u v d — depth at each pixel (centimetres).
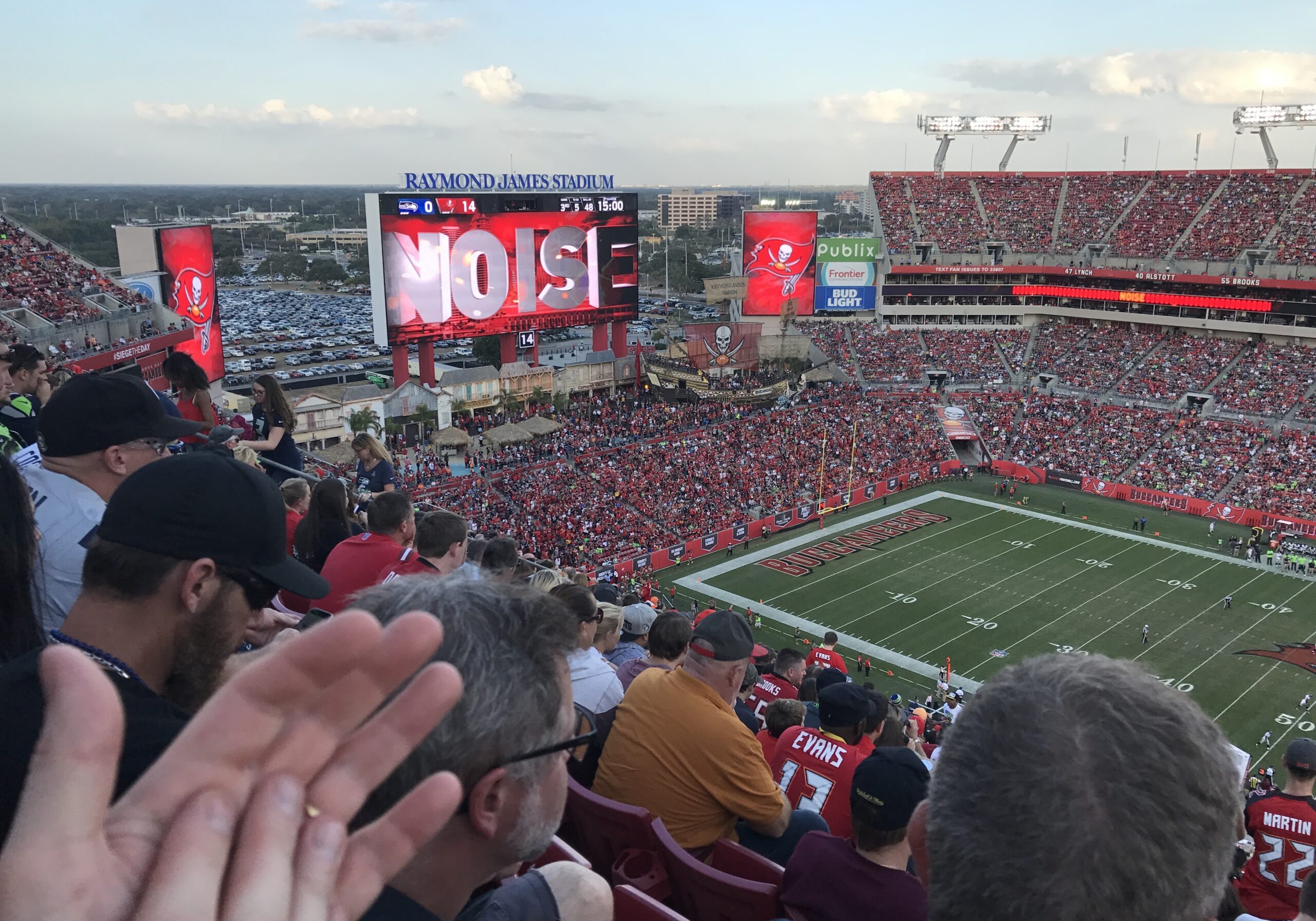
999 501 7081
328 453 5622
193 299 6000
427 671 151
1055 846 210
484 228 6262
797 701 1055
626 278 7044
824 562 5909
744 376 7938
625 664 951
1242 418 7469
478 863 272
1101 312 8912
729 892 557
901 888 501
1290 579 5606
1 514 388
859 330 9150
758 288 8481
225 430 1109
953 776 236
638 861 616
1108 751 217
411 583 291
